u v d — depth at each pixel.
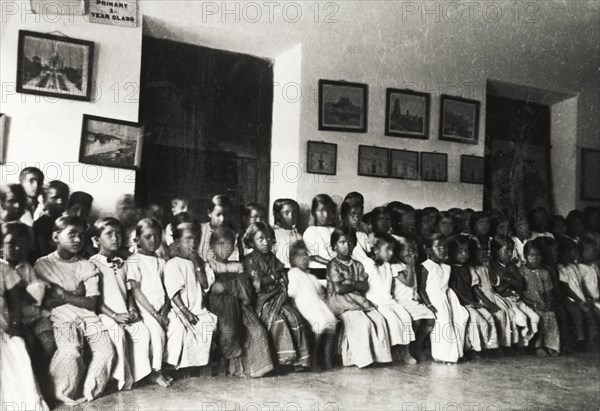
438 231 6.64
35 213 4.73
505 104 7.79
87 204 5.00
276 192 6.09
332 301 5.51
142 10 5.36
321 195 6.13
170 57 5.72
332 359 5.39
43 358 4.02
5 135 4.73
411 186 6.82
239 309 4.94
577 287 7.09
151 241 4.90
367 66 6.57
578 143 8.09
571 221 7.90
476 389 4.79
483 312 6.13
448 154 7.10
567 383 5.11
